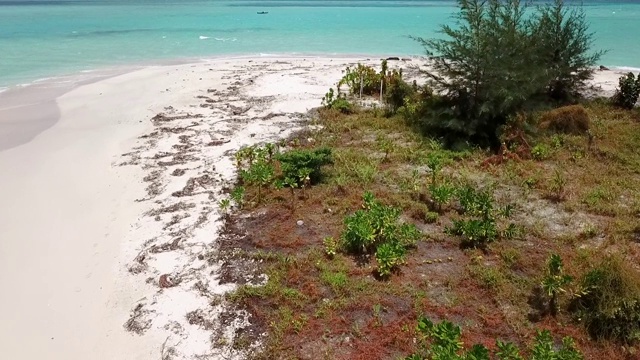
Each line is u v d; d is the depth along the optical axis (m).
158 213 10.85
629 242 9.50
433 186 11.07
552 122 14.56
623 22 47.47
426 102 15.32
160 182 12.25
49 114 17.53
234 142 14.62
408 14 59.38
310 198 11.11
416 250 9.37
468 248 9.38
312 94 20.06
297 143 14.27
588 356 7.04
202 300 8.22
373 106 17.53
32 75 23.55
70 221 10.68
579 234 9.76
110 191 11.91
